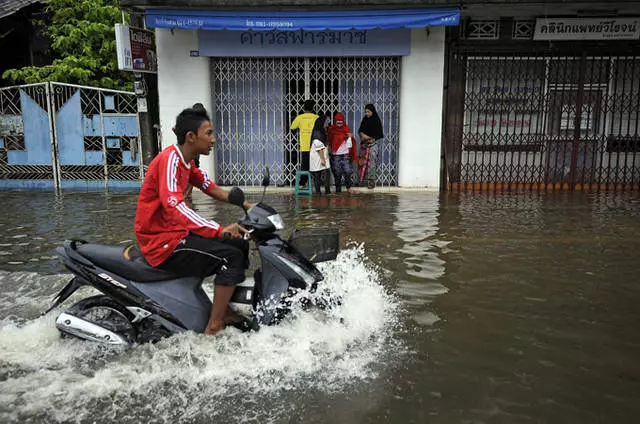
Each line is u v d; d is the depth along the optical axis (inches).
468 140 423.2
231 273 131.6
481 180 411.5
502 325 149.7
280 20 367.2
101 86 468.8
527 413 106.3
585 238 247.3
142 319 136.1
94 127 416.8
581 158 426.0
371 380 119.0
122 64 373.7
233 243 133.8
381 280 187.9
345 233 259.0
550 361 128.6
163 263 132.6
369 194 387.9
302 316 139.9
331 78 408.5
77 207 334.3
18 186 426.3
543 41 402.3
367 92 413.4
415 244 237.1
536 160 428.8
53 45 470.3
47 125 418.9
